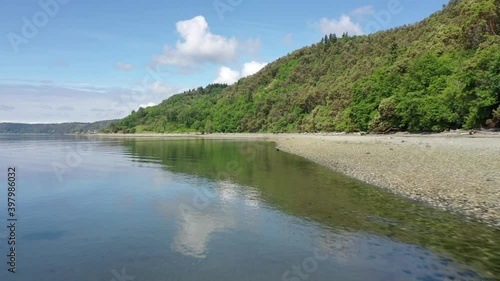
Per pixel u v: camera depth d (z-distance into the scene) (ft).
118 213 49.73
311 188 66.13
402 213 46.80
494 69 161.58
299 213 48.34
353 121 308.40
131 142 312.71
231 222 44.57
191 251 34.76
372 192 61.05
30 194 63.62
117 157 141.08
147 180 78.18
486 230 38.63
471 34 249.96
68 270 30.81
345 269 29.96
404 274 28.71
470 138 137.69
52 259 33.24
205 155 149.59
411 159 94.02
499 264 30.12
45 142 315.99
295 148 181.88
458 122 190.49
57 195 62.49
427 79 228.02
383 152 118.42
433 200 52.60
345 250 34.40
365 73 421.18
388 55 400.67
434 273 28.71
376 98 286.66
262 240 37.70
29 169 99.25
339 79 523.70
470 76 173.06
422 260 31.40
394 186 64.54
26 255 34.30
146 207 53.21
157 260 32.58
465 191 54.60
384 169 83.82
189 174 87.35
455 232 38.40
